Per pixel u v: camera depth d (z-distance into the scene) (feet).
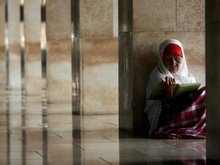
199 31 60.80
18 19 152.87
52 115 77.15
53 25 98.48
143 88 60.29
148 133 58.85
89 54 77.82
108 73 77.71
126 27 62.08
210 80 45.44
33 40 131.03
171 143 52.60
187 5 60.49
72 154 47.85
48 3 98.27
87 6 78.02
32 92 124.67
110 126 64.95
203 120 55.11
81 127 64.23
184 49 60.75
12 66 151.02
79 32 78.23
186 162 44.27
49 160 45.47
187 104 55.26
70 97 98.12
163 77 57.21
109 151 49.08
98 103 77.61
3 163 44.47
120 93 63.36
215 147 44.62
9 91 129.49
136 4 60.08
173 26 60.54
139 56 60.29
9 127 64.90
